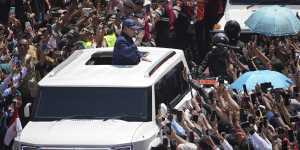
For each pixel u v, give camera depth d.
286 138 28.19
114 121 32.44
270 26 45.88
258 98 32.84
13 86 38.34
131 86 33.22
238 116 30.89
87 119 32.81
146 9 53.97
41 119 33.22
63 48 45.44
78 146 31.11
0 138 37.19
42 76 41.75
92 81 33.66
